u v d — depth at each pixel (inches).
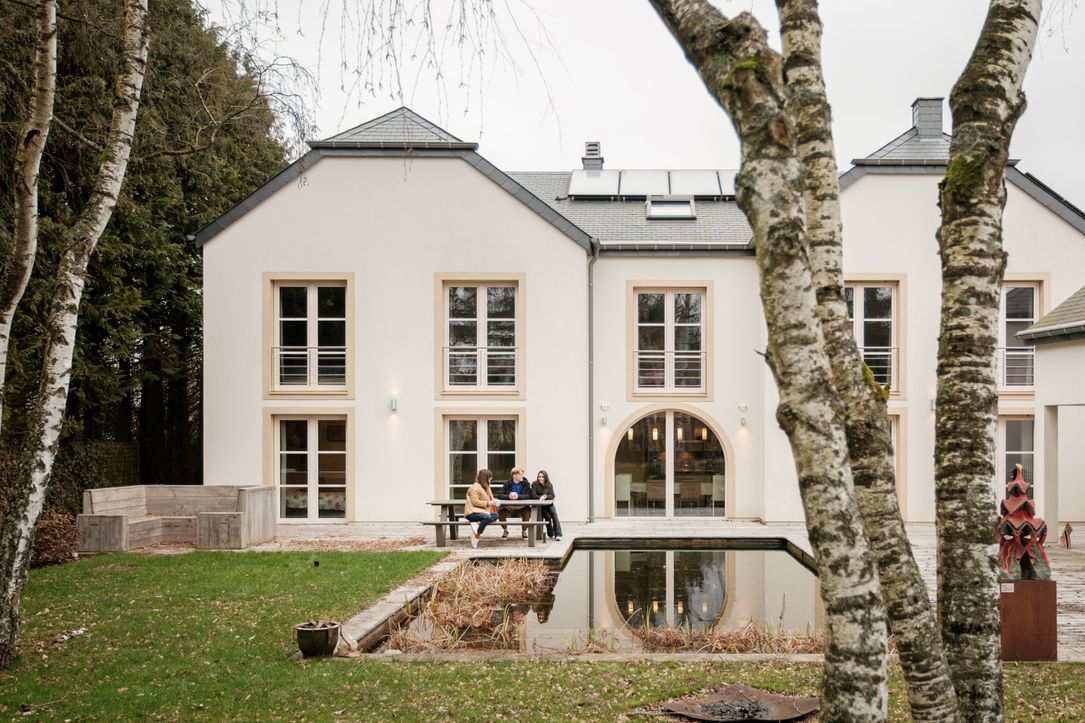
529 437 621.6
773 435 621.6
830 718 111.5
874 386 137.7
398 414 623.8
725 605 373.4
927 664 126.3
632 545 544.7
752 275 637.9
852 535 111.0
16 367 481.1
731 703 217.0
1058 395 515.2
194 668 248.8
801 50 143.9
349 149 624.7
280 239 625.9
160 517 519.2
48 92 247.8
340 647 270.2
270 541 523.8
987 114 141.6
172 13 388.5
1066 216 621.9
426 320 625.3
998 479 638.5
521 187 620.4
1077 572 428.5
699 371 649.6
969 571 139.0
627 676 242.2
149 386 779.4
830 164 143.4
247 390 624.1
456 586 374.3
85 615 316.8
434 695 224.8
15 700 219.5
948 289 143.2
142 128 418.9
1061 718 206.5
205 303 624.1
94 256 578.2
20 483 253.3
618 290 642.8
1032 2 145.3
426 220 625.9
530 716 209.0
